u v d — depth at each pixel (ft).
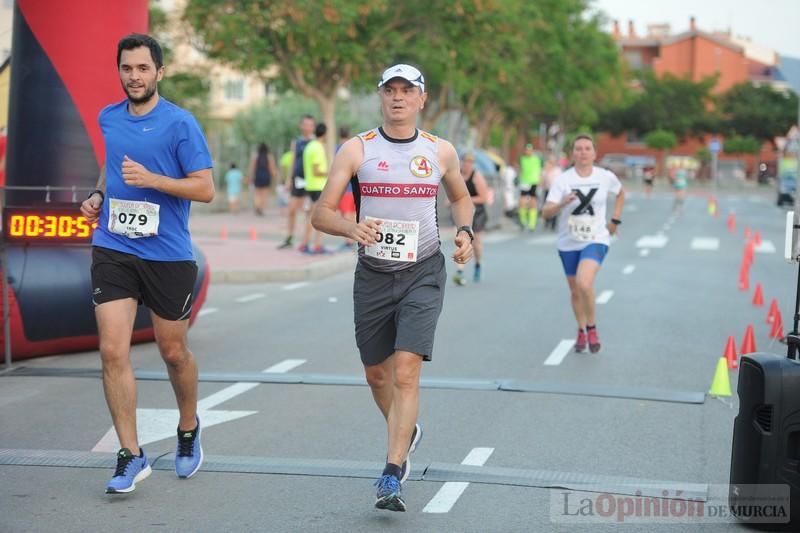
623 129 338.95
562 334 47.47
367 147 22.74
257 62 112.27
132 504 23.22
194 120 23.82
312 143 78.13
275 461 26.61
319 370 38.73
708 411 32.99
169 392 34.60
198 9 111.96
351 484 24.84
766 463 21.70
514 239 107.24
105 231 23.81
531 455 27.58
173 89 125.39
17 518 22.24
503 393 35.14
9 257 38.88
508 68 146.20
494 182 122.42
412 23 124.16
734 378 38.45
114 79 41.32
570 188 41.70
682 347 44.78
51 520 22.13
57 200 40.27
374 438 29.01
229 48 113.91
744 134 339.36
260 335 46.83
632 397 34.65
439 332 47.73
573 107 237.04
